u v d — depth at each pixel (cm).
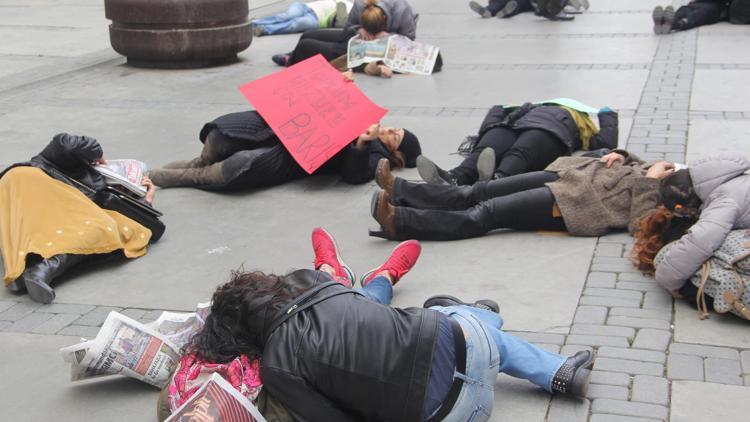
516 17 1298
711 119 698
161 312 424
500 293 422
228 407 267
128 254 486
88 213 476
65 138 490
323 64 623
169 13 982
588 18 1258
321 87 604
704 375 338
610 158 497
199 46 991
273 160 580
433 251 480
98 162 513
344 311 278
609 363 351
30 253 455
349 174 587
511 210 484
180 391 289
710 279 378
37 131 758
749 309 371
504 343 324
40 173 481
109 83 941
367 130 572
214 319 292
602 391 332
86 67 1022
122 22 1005
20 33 1268
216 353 289
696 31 1094
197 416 261
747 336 368
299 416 270
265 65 1016
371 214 513
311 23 1229
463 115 755
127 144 711
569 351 362
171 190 602
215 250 498
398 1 959
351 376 271
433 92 846
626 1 1405
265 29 1209
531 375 327
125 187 517
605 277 434
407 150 618
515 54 1016
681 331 375
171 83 935
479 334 298
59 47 1153
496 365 299
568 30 1161
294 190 592
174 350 345
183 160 648
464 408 287
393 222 486
